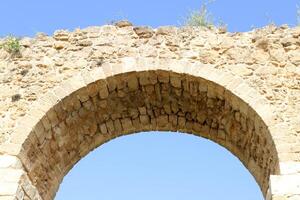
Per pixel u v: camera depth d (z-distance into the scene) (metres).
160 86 12.05
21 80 11.70
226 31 12.16
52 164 12.22
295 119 10.79
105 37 12.19
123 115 12.78
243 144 12.47
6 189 10.20
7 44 12.23
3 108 11.33
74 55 11.96
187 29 12.23
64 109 11.59
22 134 10.90
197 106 12.43
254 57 11.73
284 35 11.98
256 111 10.95
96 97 11.90
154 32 12.20
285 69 11.54
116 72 11.58
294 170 10.02
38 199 11.68
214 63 11.67
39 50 12.12
